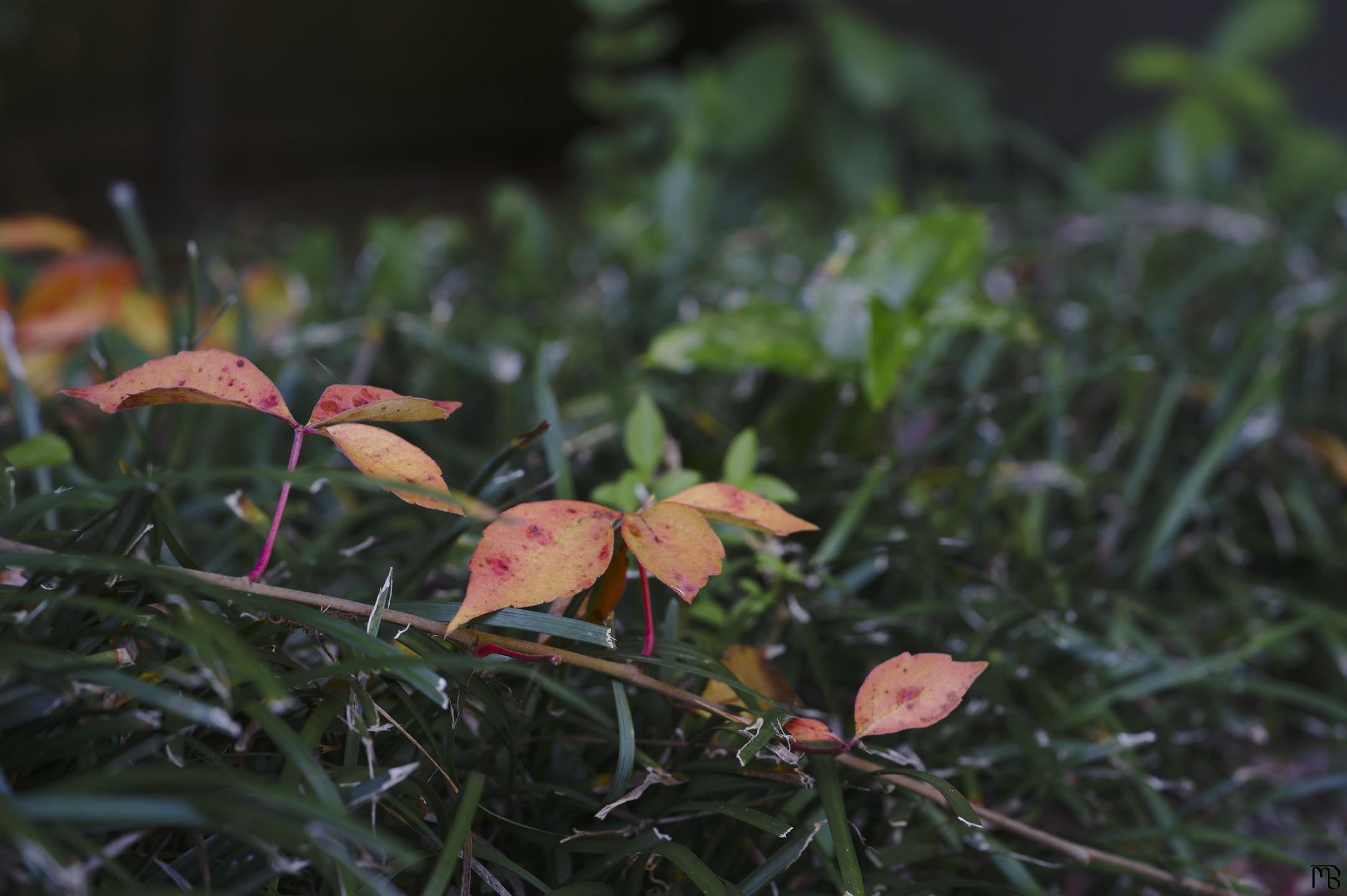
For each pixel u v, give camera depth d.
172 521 0.48
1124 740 0.50
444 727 0.45
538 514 0.43
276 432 0.66
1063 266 1.10
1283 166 1.41
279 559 0.51
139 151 2.68
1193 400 0.78
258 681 0.38
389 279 0.94
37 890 0.36
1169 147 1.35
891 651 0.55
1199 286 0.92
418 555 0.53
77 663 0.38
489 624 0.43
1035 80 2.21
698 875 0.42
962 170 2.10
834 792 0.44
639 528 0.43
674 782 0.44
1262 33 1.49
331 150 3.18
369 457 0.42
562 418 0.68
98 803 0.35
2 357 0.60
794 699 0.48
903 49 1.97
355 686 0.42
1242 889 0.47
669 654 0.46
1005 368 0.86
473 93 3.34
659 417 0.52
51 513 0.51
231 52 2.93
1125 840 0.51
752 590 0.52
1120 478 0.70
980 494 0.62
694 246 1.11
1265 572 0.73
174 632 0.39
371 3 3.03
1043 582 0.57
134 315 0.78
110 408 0.41
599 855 0.45
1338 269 1.02
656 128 1.48
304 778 0.41
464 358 0.74
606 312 0.99
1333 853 0.58
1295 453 0.73
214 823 0.36
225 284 0.93
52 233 0.72
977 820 0.43
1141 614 0.60
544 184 3.03
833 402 0.64
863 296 0.62
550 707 0.48
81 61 2.60
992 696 0.52
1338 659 0.58
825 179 1.88
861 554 0.55
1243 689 0.56
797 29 1.96
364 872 0.37
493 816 0.44
